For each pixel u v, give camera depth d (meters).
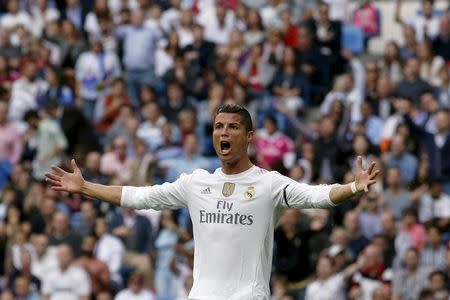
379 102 46.84
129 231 40.03
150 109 46.53
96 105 50.31
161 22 54.09
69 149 45.84
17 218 41.19
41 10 54.69
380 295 35.41
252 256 19.83
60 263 38.41
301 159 43.97
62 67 51.62
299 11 55.56
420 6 57.19
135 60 51.22
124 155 44.12
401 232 38.47
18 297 39.09
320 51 50.25
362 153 43.09
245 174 20.08
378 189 41.47
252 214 19.88
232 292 19.73
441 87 48.75
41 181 44.69
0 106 46.44
